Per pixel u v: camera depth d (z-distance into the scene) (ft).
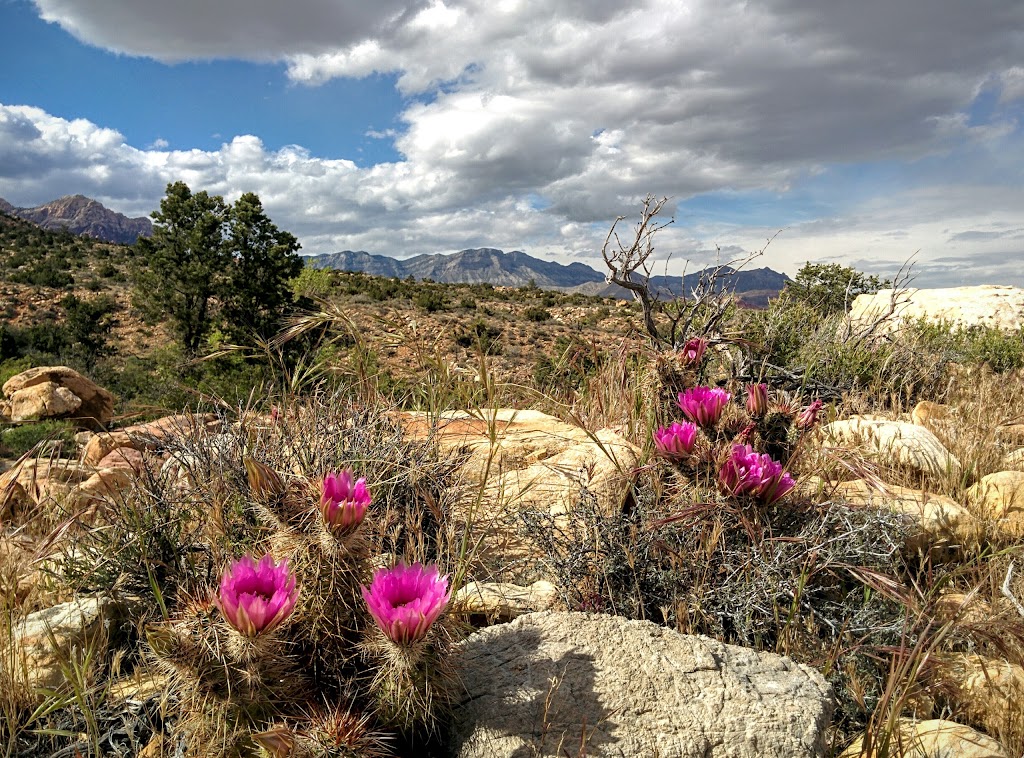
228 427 11.44
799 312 28.78
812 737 7.12
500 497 11.54
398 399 13.75
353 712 6.52
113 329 163.32
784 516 10.48
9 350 120.78
